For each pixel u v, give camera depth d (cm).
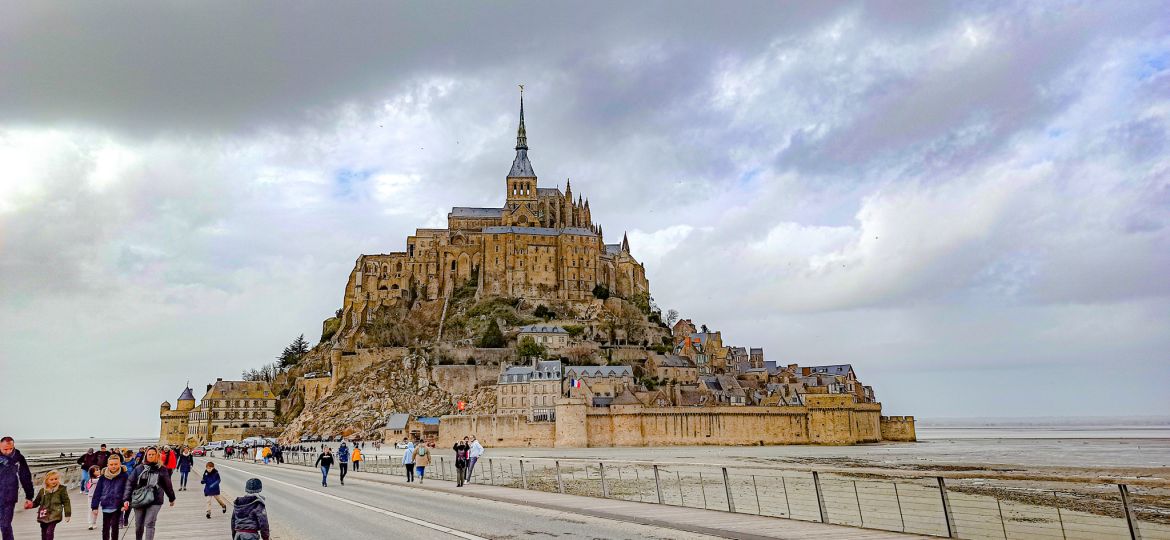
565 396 18488
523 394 18962
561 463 11419
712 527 3084
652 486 8056
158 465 2919
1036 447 19975
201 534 3409
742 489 7850
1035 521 5900
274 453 12706
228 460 13562
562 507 3859
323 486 5991
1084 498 7362
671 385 19800
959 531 5300
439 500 4547
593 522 3384
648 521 3291
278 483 6481
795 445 18475
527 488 5266
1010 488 8194
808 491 7662
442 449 17150
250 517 2317
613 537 2909
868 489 7938
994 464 12381
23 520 4172
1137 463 13238
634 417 17275
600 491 7356
